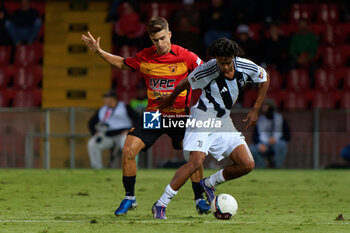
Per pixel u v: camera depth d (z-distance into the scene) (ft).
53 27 211.20
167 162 157.99
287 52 195.62
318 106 192.85
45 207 83.05
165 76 71.31
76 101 202.39
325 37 212.02
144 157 158.20
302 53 195.00
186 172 66.74
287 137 157.79
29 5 211.82
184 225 62.28
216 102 67.05
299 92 192.85
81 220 67.10
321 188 113.50
